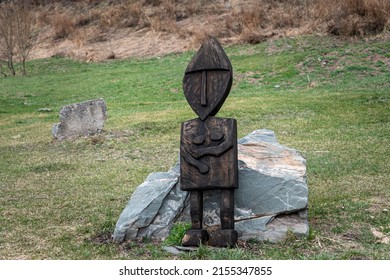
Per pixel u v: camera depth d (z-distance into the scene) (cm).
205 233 612
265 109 1636
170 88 2242
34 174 1067
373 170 968
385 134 1282
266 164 683
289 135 1328
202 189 614
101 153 1252
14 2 3909
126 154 1226
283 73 2223
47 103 2172
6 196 898
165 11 3372
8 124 1753
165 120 1555
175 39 3067
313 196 822
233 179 605
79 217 761
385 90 1842
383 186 866
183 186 618
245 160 686
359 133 1306
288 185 646
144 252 607
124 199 850
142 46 3098
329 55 2327
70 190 923
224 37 2898
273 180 650
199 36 2914
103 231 688
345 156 1084
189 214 654
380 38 2428
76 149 1309
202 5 3341
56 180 1005
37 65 3134
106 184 958
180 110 1739
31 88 2542
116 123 1571
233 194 617
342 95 1794
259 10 2991
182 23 3234
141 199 658
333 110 1594
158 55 2936
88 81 2569
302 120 1491
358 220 704
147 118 1614
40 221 749
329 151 1137
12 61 3095
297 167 680
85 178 1011
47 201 855
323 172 965
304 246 609
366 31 2502
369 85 1961
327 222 699
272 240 625
